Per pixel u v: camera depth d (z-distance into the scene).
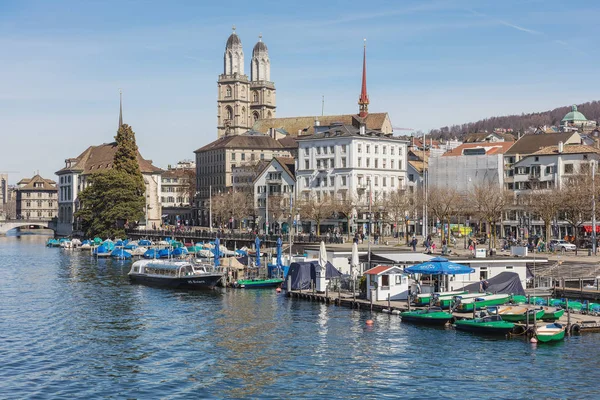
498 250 136.38
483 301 84.25
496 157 195.38
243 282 114.69
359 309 92.06
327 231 199.00
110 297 108.31
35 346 75.00
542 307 79.69
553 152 180.88
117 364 68.06
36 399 58.22
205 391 60.03
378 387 60.50
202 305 98.81
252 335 78.75
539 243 135.88
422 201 171.50
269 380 62.66
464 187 199.88
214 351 72.31
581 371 63.91
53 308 98.12
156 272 125.12
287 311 92.06
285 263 120.44
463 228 178.50
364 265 108.06
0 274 143.38
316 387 60.66
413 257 105.12
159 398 58.47
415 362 67.12
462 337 75.81
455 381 61.75
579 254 128.25
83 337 79.06
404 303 91.56
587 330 77.62
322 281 103.19
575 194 137.38
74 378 63.75
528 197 165.75
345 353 70.44
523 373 63.56
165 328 83.44
